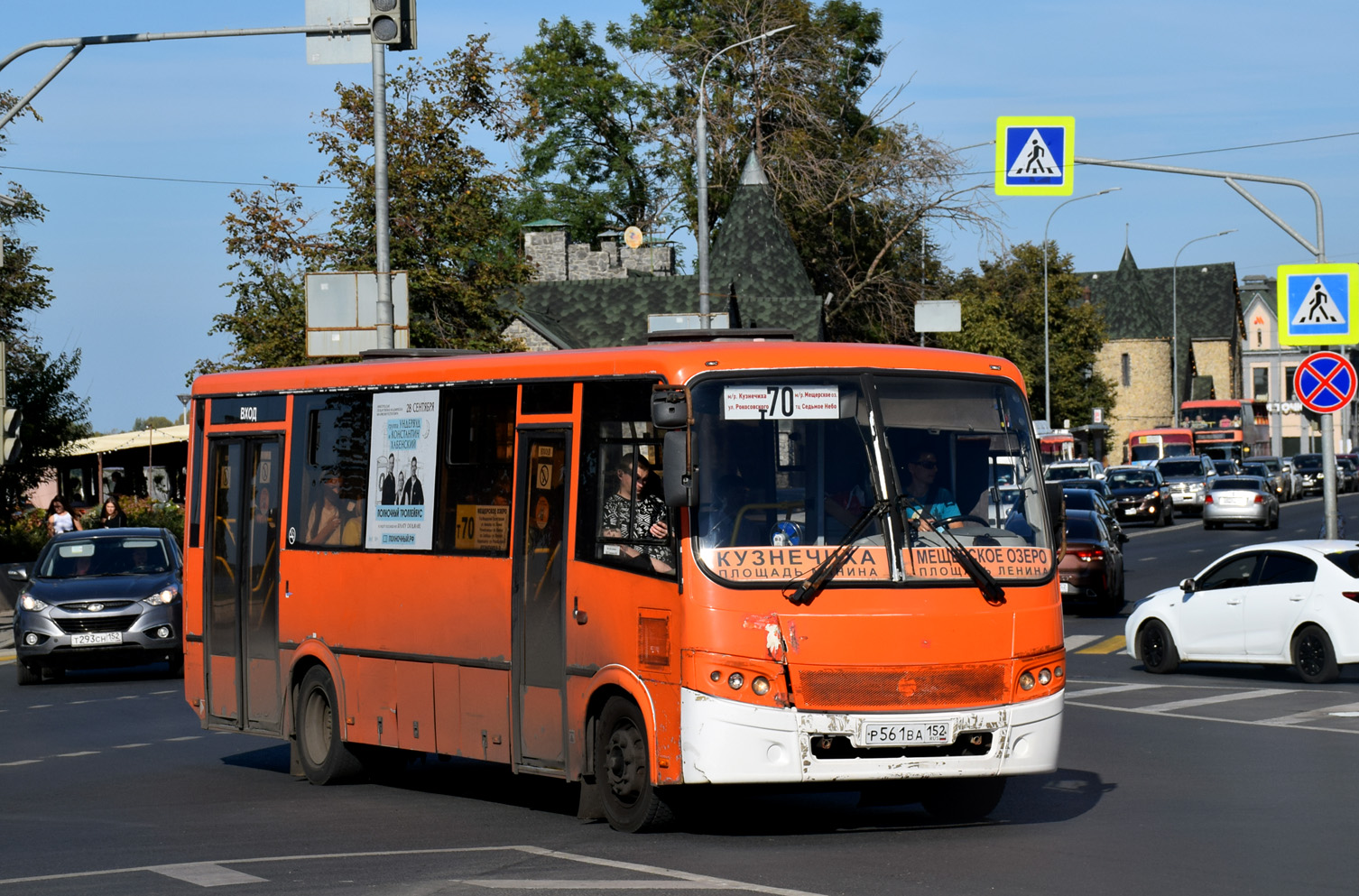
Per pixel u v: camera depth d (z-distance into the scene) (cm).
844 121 8500
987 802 1540
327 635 1875
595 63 10094
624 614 1454
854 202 8162
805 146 8181
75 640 3108
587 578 1504
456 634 1680
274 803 1761
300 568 1922
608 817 1501
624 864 1316
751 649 1359
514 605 1602
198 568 2114
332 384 1894
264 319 4950
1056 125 3653
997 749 1401
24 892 1255
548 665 1557
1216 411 13375
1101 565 4188
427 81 5062
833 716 1360
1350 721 2336
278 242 4950
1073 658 3372
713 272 8356
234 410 2066
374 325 3762
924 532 1411
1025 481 1470
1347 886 1206
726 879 1245
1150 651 3078
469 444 1683
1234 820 1521
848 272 8631
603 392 1512
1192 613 3008
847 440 1418
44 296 5688
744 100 8238
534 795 1806
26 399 5375
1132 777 1819
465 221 5059
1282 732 2222
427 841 1478
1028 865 1298
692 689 1367
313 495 1916
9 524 5303
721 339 1650
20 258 5662
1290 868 1278
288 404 1966
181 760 2158
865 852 1372
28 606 3155
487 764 2111
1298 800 1641
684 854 1370
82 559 3322
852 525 1400
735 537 1380
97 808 1745
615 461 1488
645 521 1441
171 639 3170
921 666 1382
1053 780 1803
